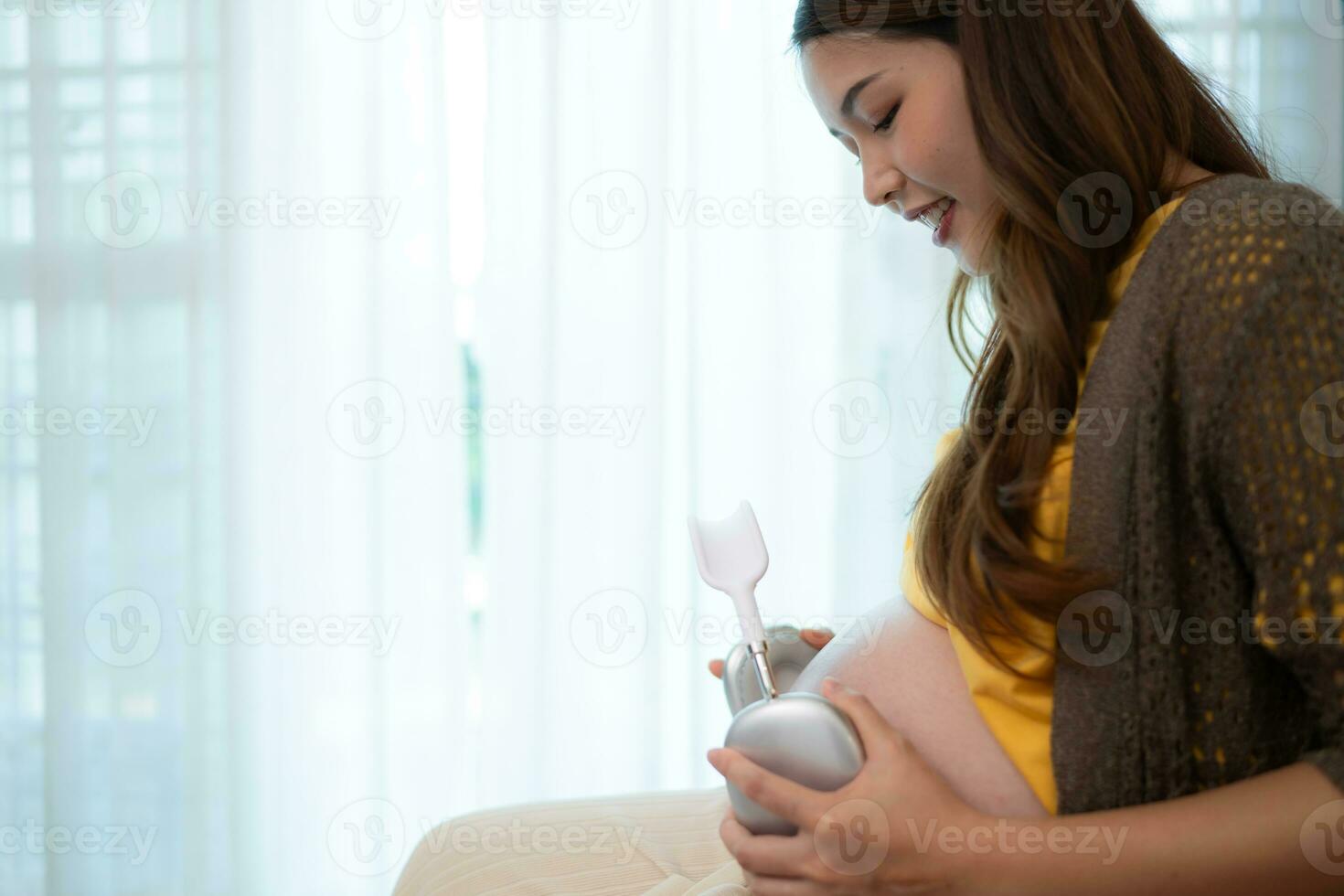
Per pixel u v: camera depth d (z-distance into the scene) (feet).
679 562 6.02
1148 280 1.73
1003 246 1.96
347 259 5.94
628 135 5.94
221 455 5.86
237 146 5.84
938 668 2.01
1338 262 1.58
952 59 1.98
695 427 5.92
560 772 5.94
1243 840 1.55
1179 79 2.05
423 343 5.97
